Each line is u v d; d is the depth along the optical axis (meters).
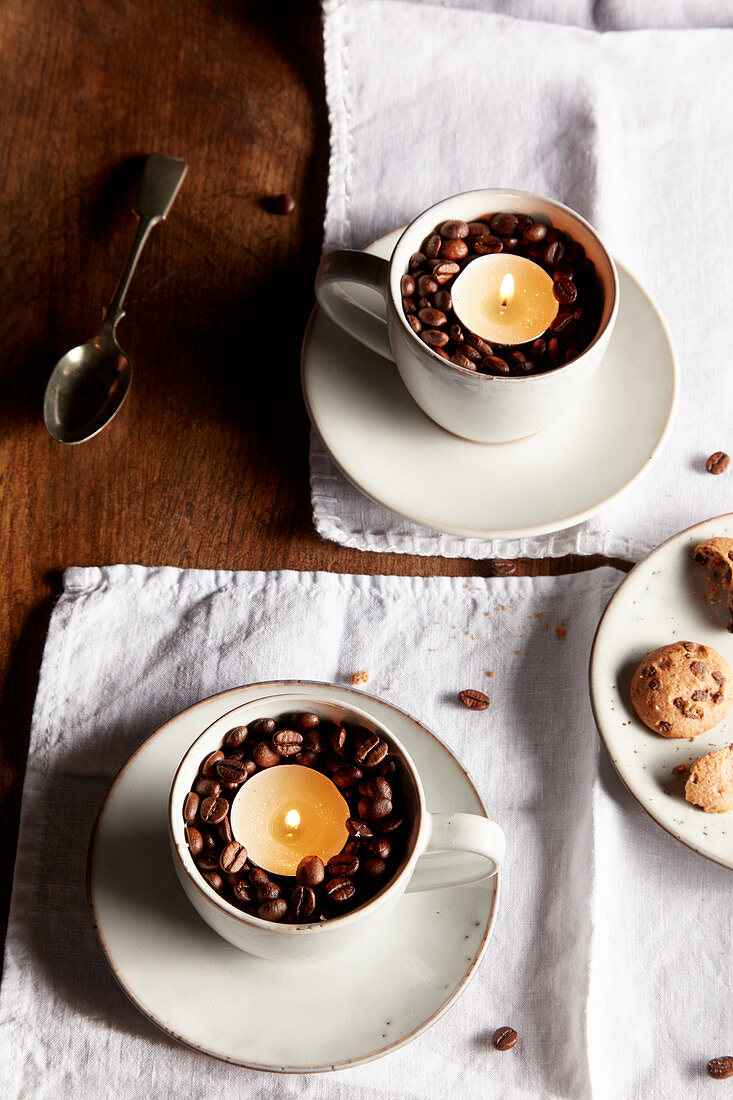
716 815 0.73
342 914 0.68
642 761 0.74
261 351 0.82
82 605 0.78
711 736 0.74
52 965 0.74
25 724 0.77
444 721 0.77
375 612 0.78
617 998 0.74
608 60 0.87
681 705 0.74
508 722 0.77
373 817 0.69
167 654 0.78
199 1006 0.70
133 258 0.83
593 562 0.79
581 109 0.86
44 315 0.83
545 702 0.77
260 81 0.87
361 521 0.79
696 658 0.74
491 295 0.77
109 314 0.82
